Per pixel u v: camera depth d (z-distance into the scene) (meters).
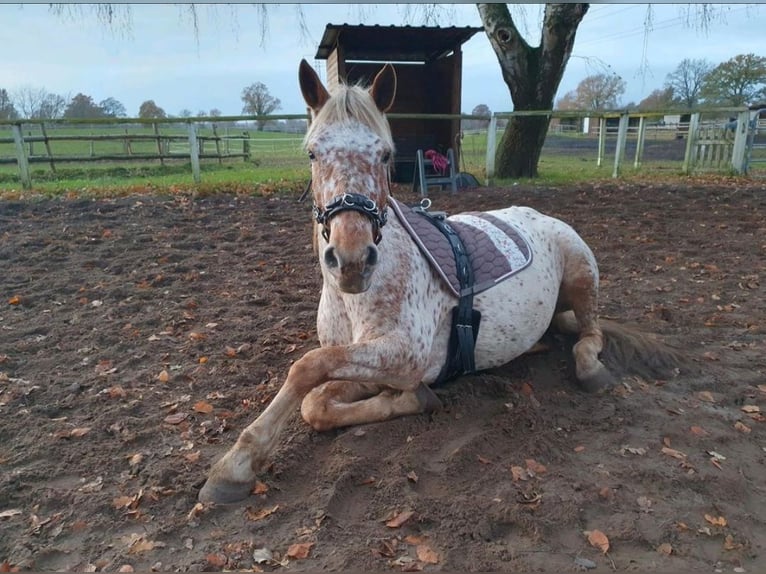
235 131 28.33
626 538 2.21
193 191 10.17
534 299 3.38
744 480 2.61
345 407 2.93
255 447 2.49
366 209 2.41
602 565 2.09
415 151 14.41
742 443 2.90
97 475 2.62
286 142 27.55
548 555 2.13
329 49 14.46
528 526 2.25
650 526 2.29
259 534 2.23
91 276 5.67
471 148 24.97
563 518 2.30
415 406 3.00
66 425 3.03
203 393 3.40
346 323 2.97
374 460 2.67
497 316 3.21
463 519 2.28
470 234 3.37
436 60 14.34
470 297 3.09
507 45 13.58
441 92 14.32
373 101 2.66
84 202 9.12
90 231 7.41
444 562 2.08
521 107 13.88
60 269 5.91
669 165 17.77
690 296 5.12
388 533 2.22
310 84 2.84
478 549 2.14
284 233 7.51
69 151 22.19
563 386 3.46
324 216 2.46
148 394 3.37
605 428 2.98
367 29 11.93
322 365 2.56
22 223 7.82
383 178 2.58
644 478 2.57
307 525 2.27
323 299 3.07
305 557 2.11
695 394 3.39
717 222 8.04
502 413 3.07
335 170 2.46
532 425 2.96
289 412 2.58
